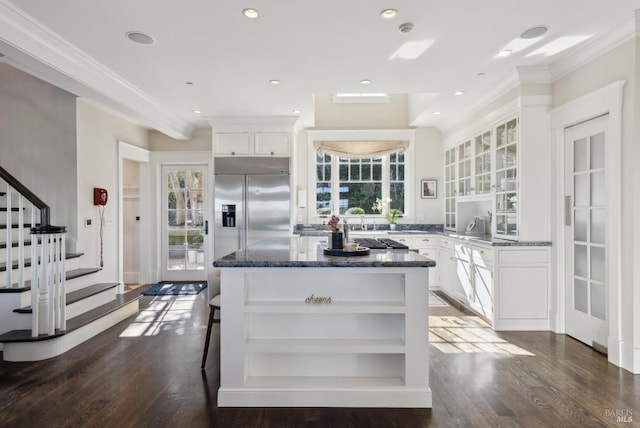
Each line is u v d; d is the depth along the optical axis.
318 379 2.43
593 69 3.06
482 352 3.11
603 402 2.30
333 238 2.67
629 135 2.71
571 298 3.47
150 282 5.96
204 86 3.92
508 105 3.83
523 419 2.12
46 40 2.75
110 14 2.50
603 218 3.06
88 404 2.29
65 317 3.20
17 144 4.31
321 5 2.41
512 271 3.66
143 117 4.49
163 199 6.05
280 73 3.56
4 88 4.31
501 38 2.89
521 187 3.64
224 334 2.32
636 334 2.70
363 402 2.30
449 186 5.82
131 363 2.90
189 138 5.86
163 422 2.11
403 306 2.33
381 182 6.35
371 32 2.77
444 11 2.50
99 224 4.67
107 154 4.87
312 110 4.91
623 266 2.79
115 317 3.88
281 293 2.48
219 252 5.45
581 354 3.06
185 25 2.65
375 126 6.24
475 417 2.15
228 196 5.43
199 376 2.68
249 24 2.64
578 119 3.21
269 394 2.31
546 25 2.70
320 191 6.34
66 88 3.40
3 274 3.36
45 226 3.06
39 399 2.35
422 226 6.17
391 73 3.58
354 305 2.37
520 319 3.67
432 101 4.54
